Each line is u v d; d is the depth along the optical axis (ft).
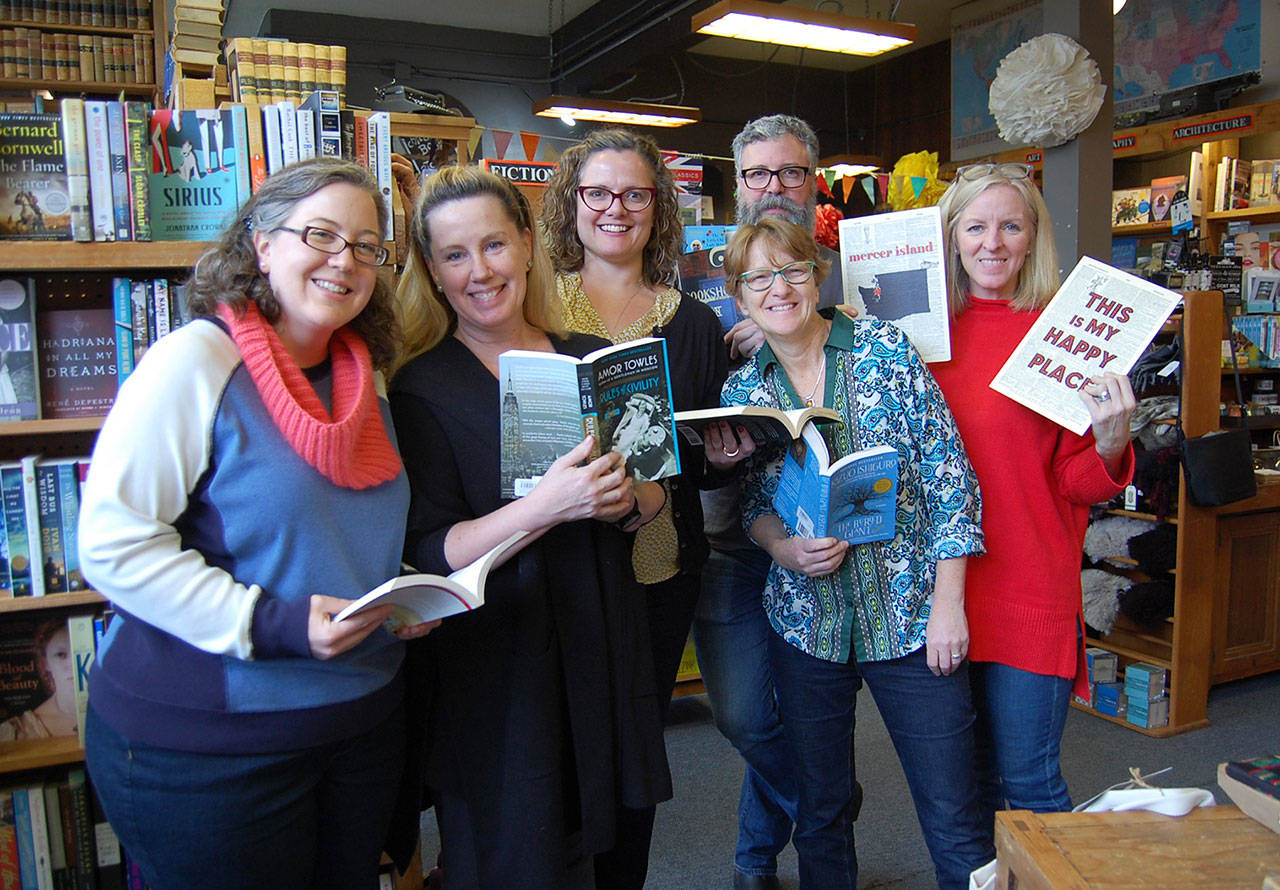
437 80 32.12
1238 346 15.17
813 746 6.35
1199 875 3.34
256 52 9.16
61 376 6.56
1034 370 6.11
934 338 6.46
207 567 4.07
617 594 5.26
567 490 4.57
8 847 6.66
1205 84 22.35
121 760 4.19
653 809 6.05
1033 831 3.66
